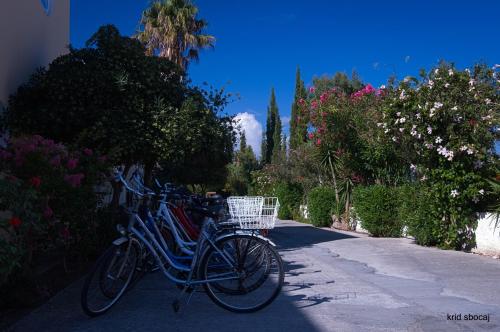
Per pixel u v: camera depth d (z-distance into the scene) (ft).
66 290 21.17
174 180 75.25
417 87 35.50
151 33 76.54
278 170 84.07
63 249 24.52
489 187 33.40
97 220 26.05
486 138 32.68
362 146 54.95
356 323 16.55
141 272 18.51
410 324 16.39
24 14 32.65
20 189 17.13
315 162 65.51
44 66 36.68
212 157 37.22
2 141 30.19
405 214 40.47
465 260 30.19
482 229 33.27
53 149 22.17
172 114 31.99
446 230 35.68
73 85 30.19
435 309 18.29
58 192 20.42
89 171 23.82
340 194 60.34
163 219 18.53
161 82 33.22
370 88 56.59
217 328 16.05
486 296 20.42
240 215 25.62
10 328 15.96
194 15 78.02
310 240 44.55
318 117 58.65
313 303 19.35
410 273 26.09
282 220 82.17
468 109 32.76
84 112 30.25
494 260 30.17
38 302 19.15
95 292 17.13
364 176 57.72
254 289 18.11
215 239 17.97
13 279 18.38
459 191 33.83
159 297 20.12
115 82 30.83
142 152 32.50
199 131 32.58
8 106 30.12
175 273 18.57
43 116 29.68
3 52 29.30
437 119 33.45
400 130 35.96
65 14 43.21
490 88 33.40
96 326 16.17
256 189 110.83
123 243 17.61
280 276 18.07
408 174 51.03
